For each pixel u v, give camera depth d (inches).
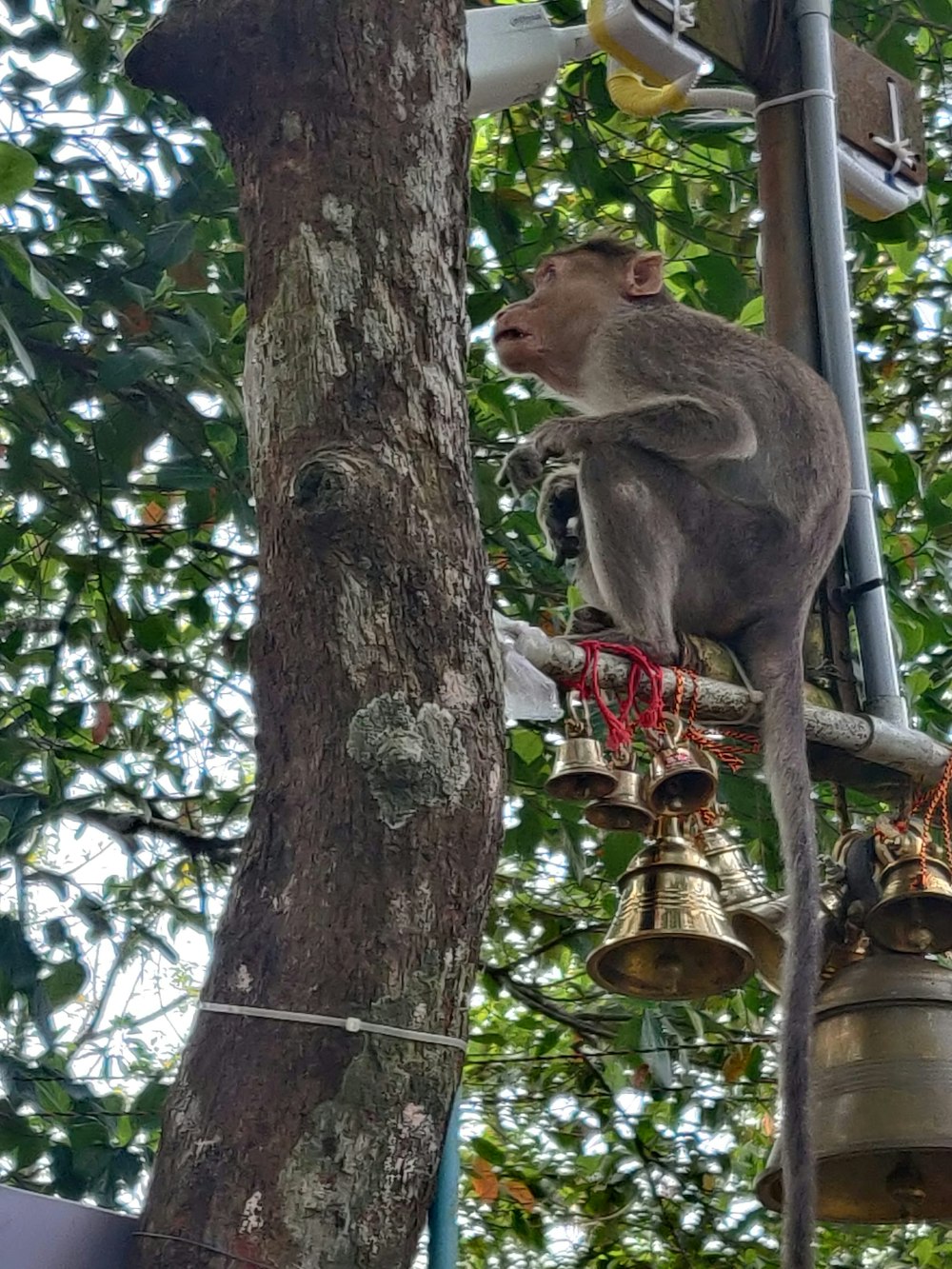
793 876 157.2
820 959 156.4
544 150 312.3
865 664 183.5
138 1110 219.5
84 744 270.4
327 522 105.4
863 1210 156.4
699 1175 331.3
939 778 170.2
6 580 292.0
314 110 117.9
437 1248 111.9
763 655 177.2
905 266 260.8
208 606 265.7
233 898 103.3
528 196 287.6
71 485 244.8
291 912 100.5
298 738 104.3
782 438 224.8
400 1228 96.7
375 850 101.0
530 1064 341.1
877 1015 150.1
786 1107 142.9
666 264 295.3
